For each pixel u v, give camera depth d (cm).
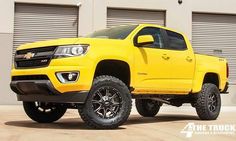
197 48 1742
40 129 650
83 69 631
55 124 751
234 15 1775
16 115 986
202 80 869
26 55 671
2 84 1506
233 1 1755
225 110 1353
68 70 626
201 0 1716
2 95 1505
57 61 630
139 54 720
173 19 1681
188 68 830
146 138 569
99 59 651
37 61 654
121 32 744
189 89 836
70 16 1602
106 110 654
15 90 694
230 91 1733
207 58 896
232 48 1780
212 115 888
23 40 1564
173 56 795
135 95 754
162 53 770
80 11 1595
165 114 1115
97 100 649
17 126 698
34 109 756
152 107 984
